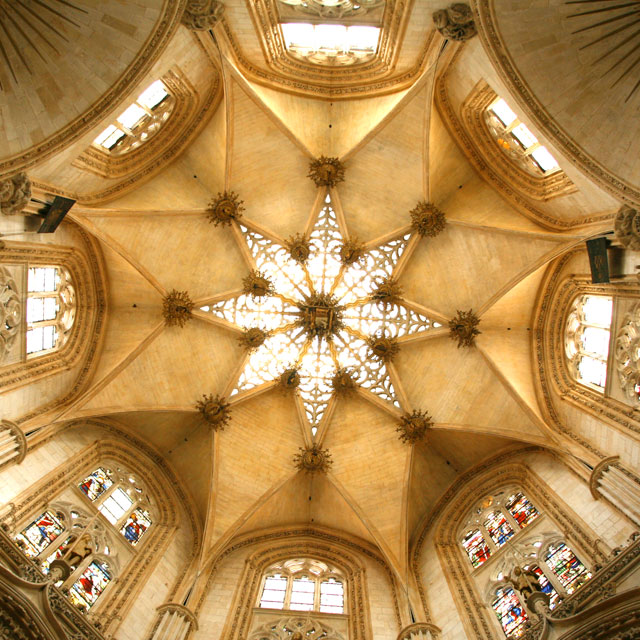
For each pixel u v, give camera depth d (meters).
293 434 20.91
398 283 21.11
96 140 16.83
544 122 13.29
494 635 13.81
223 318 20.91
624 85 12.25
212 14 14.32
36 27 12.75
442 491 19.92
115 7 13.05
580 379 17.72
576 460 15.72
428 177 19.09
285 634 15.29
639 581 10.97
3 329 14.85
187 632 14.58
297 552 19.14
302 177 20.20
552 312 19.09
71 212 16.53
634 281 13.45
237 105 17.97
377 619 15.80
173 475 19.66
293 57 18.69
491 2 12.95
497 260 19.16
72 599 13.08
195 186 19.98
